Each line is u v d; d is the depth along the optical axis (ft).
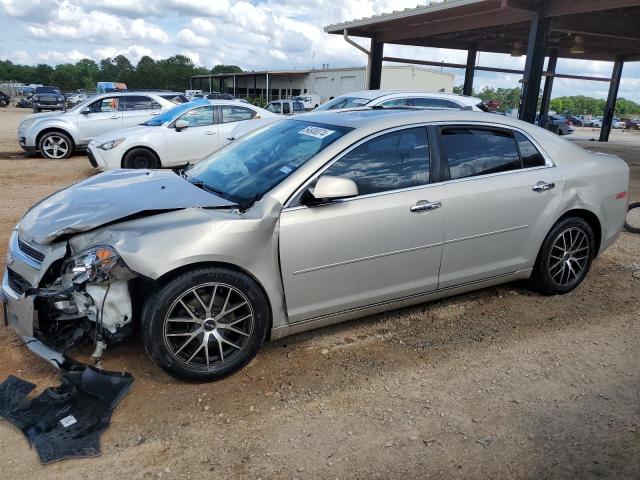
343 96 37.19
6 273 11.24
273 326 11.33
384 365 11.69
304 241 11.02
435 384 11.01
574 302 15.17
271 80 218.38
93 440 9.06
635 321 14.07
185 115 35.94
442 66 64.54
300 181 11.18
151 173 13.67
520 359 12.05
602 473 8.60
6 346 11.98
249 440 9.25
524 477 8.48
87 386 9.91
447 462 8.78
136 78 404.36
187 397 10.39
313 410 10.09
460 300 15.14
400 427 9.64
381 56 58.85
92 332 10.41
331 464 8.70
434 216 12.38
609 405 10.38
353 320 13.79
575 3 36.86
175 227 10.10
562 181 14.37
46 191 29.35
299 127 13.52
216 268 10.32
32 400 10.00
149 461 8.71
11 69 464.65
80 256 9.71
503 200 13.37
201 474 8.46
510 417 9.96
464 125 13.29
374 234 11.71
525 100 41.04
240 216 10.68
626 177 16.02
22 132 43.93
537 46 39.86
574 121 189.47
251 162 12.82
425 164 12.53
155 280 9.98
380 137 12.13
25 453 8.81
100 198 11.34
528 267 14.57
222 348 10.84
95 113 44.39
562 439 9.38
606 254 19.70
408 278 12.57
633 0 33.45
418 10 45.42
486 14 44.80
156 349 10.09
